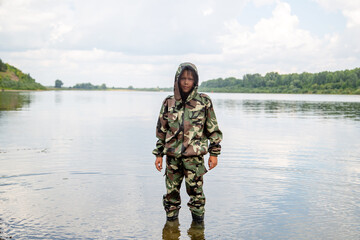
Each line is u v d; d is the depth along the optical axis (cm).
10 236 301
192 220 344
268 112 2009
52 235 304
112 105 2906
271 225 328
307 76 14200
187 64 338
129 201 394
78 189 436
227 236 305
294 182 470
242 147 757
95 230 316
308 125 1261
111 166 561
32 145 774
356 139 891
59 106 2555
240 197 408
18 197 403
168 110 344
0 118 1472
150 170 535
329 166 568
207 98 347
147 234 309
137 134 984
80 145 777
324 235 305
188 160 336
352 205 381
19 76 16312
